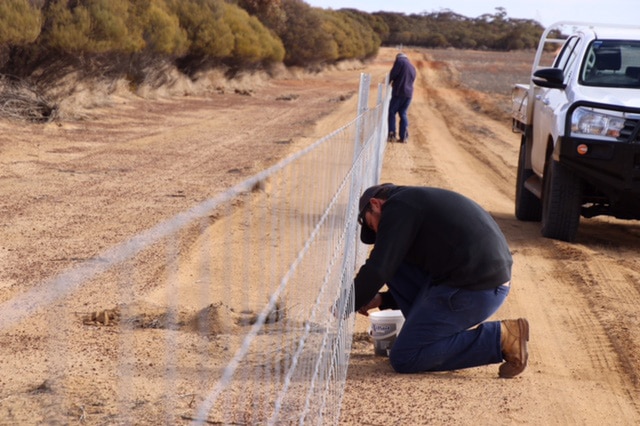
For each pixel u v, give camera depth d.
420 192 4.98
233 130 20.30
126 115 21.64
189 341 4.00
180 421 3.12
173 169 13.19
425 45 145.25
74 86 21.38
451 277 4.95
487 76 66.38
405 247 4.85
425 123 28.73
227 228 1.94
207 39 32.91
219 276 4.06
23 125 17.05
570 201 9.36
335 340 3.87
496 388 4.88
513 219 11.36
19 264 6.93
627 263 8.68
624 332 6.19
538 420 4.43
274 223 2.49
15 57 18.98
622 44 9.96
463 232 4.91
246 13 44.59
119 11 23.88
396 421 4.20
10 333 4.75
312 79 52.62
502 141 24.06
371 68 77.12
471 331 5.04
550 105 9.80
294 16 52.97
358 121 5.69
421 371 5.09
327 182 3.73
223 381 1.74
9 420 3.39
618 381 5.20
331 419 3.69
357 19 91.56
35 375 4.07
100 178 11.91
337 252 3.99
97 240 7.95
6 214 9.05
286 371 2.42
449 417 4.34
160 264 6.64
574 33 11.11
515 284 7.55
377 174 10.23
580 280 7.78
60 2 20.48
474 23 169.25
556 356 5.64
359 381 4.84
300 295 2.78
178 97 29.61
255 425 2.08
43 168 12.46
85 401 3.73
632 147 8.68
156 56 27.81
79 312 5.35
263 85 42.53
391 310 5.60
